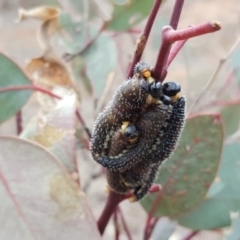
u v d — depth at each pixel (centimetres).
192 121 28
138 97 19
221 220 32
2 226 22
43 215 22
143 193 22
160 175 29
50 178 22
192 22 126
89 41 35
